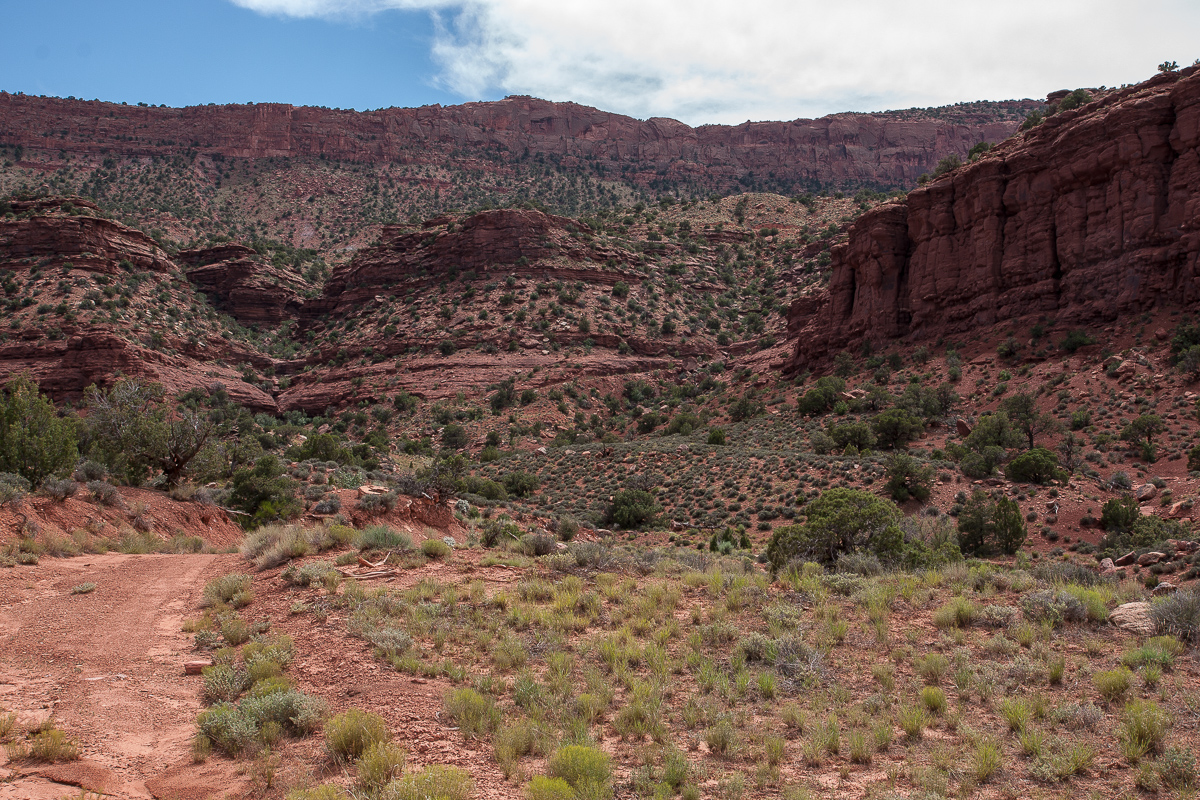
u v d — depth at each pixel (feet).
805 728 24.71
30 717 25.48
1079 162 226.99
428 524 98.99
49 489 69.31
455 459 178.29
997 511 119.14
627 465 202.18
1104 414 179.73
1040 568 50.80
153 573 51.70
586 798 19.34
